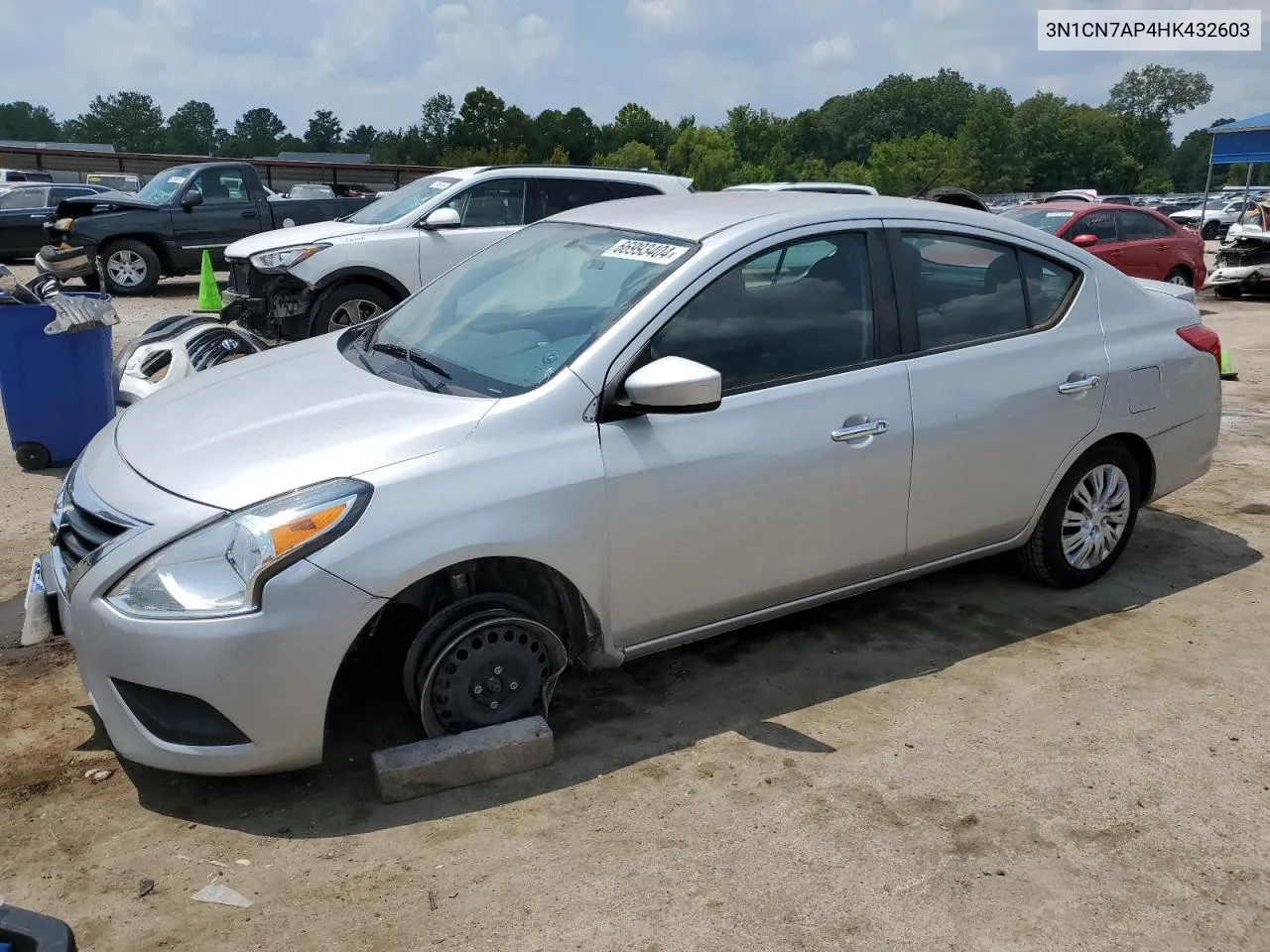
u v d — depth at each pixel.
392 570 2.92
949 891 2.77
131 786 3.18
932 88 141.50
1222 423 8.00
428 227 9.80
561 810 3.09
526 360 3.44
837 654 4.12
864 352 3.84
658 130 112.88
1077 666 4.04
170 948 2.53
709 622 3.65
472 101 102.75
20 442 6.37
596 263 3.80
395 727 3.50
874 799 3.17
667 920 2.64
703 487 3.43
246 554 2.83
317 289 9.52
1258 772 3.34
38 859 2.84
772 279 3.68
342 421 3.22
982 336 4.16
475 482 3.06
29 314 6.16
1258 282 16.41
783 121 105.25
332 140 176.88
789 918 2.66
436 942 2.56
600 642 3.41
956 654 4.14
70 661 3.96
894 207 4.04
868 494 3.81
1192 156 165.75
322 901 2.70
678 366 3.14
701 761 3.37
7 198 20.02
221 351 6.45
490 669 3.27
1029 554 4.61
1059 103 109.88
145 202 15.84
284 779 3.22
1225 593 4.75
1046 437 4.27
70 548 3.14
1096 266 4.58
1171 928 2.66
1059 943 2.60
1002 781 3.27
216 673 2.81
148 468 3.15
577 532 3.21
